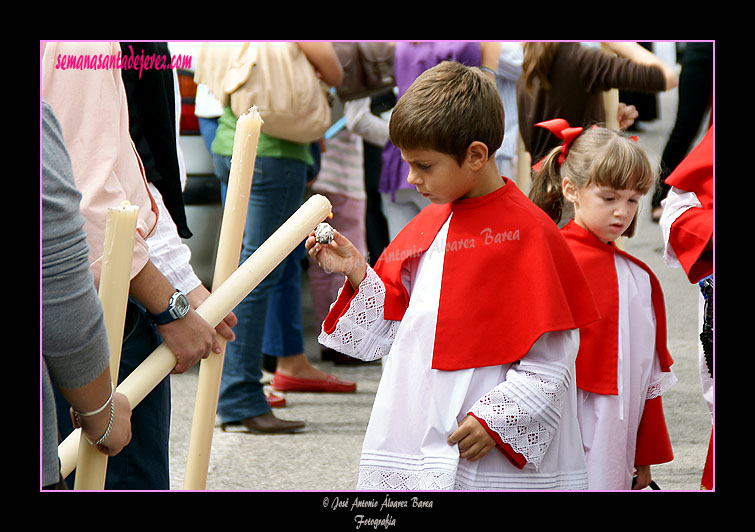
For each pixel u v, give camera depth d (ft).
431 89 12.14
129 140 12.41
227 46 21.21
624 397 15.06
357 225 28.07
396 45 22.62
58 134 9.25
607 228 15.19
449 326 12.58
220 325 12.41
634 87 22.04
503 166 23.63
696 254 16.35
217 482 19.11
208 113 22.59
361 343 13.58
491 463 12.54
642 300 15.56
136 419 13.02
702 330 17.31
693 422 22.81
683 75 27.94
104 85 11.85
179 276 12.97
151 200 12.64
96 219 11.60
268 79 21.04
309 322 32.71
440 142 12.01
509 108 23.48
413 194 24.91
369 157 29.48
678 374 26.35
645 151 15.19
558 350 12.48
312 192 27.63
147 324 12.82
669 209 16.81
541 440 12.28
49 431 9.53
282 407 24.71
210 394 12.44
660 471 19.63
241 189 12.31
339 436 22.38
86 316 9.25
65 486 9.93
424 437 12.58
